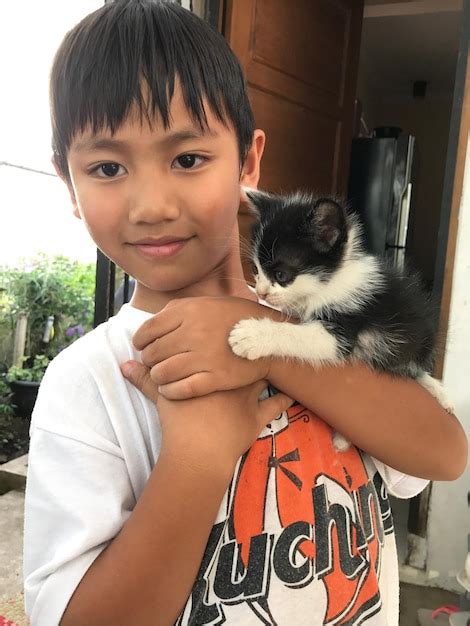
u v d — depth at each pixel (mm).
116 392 775
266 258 1291
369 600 809
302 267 1257
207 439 702
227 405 752
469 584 2139
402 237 3625
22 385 3637
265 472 786
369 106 6367
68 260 4340
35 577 687
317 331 1049
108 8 852
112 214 788
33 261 4141
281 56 2773
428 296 1561
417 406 904
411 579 2504
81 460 715
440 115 6824
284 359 883
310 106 3021
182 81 765
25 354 3945
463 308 2328
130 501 738
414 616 2262
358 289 1217
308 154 3062
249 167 1025
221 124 815
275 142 2799
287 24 2791
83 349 827
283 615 731
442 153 6805
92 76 763
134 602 653
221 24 2467
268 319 938
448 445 894
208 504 687
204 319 808
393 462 862
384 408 863
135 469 747
